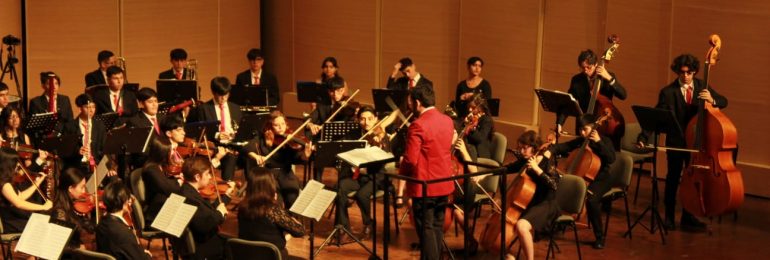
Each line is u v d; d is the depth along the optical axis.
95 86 10.36
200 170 6.74
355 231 8.70
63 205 6.89
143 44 13.39
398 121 9.95
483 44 12.39
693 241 8.50
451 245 8.27
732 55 10.09
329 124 8.72
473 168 7.90
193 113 9.96
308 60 14.54
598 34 11.26
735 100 10.16
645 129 8.44
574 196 7.57
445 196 7.00
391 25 13.37
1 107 9.38
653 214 8.67
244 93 10.66
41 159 8.52
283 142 8.45
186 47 13.83
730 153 8.39
